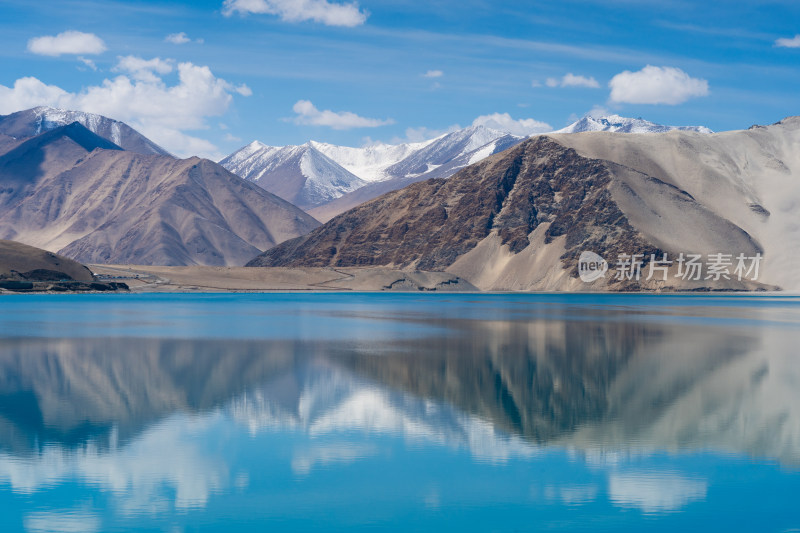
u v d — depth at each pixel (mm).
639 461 36250
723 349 78000
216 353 74500
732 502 31266
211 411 46344
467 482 33406
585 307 168750
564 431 41375
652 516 29938
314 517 29797
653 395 51312
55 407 47750
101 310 150750
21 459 36594
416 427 42312
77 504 31109
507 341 86062
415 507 30688
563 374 60375
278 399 49969
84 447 38594
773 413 45719
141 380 57750
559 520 29516
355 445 38812
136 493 32219
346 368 63781
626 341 86125
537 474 34375
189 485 33031
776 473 34531
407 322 117688
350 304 185000
